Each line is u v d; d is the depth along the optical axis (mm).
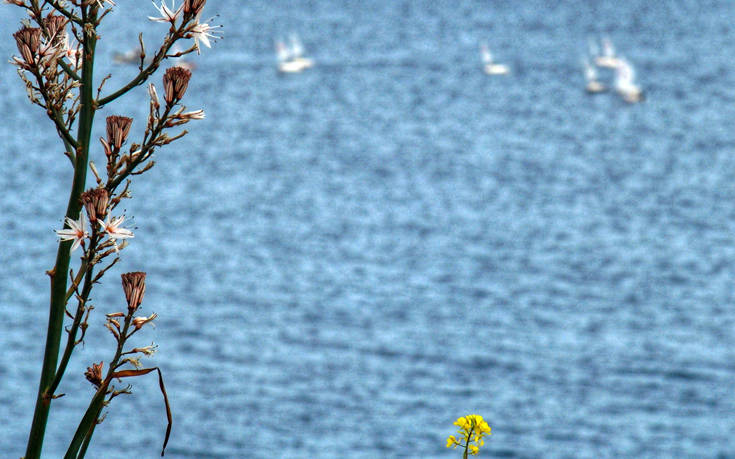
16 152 102812
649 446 45406
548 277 69625
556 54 164625
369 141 113062
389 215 85312
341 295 66438
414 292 66812
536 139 113000
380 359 55688
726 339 58406
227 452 44500
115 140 4941
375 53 167250
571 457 44250
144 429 46500
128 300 4855
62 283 5035
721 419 48156
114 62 147375
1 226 78250
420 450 44906
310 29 191500
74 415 47719
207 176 97875
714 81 140875
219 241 77812
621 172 98000
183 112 5035
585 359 55531
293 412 48719
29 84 4918
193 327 59938
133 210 85250
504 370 54188
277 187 94312
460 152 107750
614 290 66875
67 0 5164
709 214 83812
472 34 186500
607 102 130125
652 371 53875
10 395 49062
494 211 86250
